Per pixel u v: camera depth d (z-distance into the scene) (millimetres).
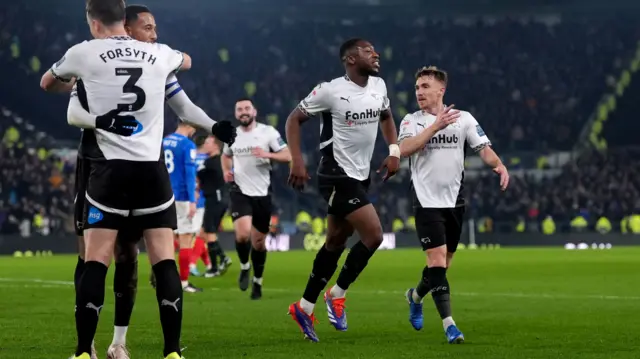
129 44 9391
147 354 11328
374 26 85188
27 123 67375
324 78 79188
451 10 88375
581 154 74125
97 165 9172
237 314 16969
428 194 13461
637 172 71812
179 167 22766
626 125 79125
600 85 81500
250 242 22062
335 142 13578
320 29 84125
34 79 68812
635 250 53500
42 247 50906
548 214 67188
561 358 10883
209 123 9859
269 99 75562
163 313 9250
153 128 9328
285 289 23922
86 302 9117
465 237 64312
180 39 79062
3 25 69562
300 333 13875
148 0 82000
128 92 9195
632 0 86562
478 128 13664
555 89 80875
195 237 30016
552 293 22062
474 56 83438
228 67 78750
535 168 74375
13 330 13961
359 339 13094
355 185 13539
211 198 29578
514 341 12648
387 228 63281
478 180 69688
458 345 12242
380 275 29641
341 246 13648
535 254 47188
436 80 13734
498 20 88000
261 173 21516
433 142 13508
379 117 13805
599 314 16672
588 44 84562
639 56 83125
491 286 24641
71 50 9258
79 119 9125
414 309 14234
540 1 87688
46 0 75250
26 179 57406
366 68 13484
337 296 14000
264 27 82875
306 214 60781
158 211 9328
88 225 9227
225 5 84438
